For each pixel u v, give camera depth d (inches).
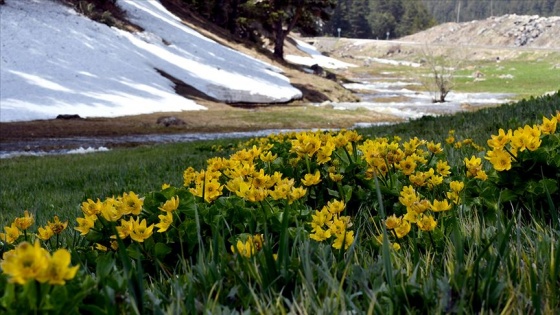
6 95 1175.0
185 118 1251.2
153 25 2140.7
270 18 2652.6
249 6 2647.6
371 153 118.2
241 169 107.0
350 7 7278.5
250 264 63.4
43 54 1477.6
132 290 52.7
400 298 56.4
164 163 381.4
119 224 87.4
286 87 1935.3
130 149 717.3
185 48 2064.5
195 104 1475.1
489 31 5669.3
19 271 41.0
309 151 121.6
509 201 98.1
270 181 98.7
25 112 1098.7
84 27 1763.0
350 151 143.1
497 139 97.6
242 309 59.2
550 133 108.3
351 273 61.7
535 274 57.9
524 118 324.8
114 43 1764.3
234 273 60.7
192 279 63.2
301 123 1285.7
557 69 3174.2
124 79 1518.2
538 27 5280.5
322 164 130.3
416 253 68.6
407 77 3223.4
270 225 88.8
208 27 2625.5
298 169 131.0
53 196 278.7
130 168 370.3
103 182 325.1
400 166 113.5
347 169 123.8
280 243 64.2
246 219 92.1
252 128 1185.4
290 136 250.4
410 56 4963.1
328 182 122.9
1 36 1481.3
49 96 1232.2
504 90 2299.5
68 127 1034.7
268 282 61.9
